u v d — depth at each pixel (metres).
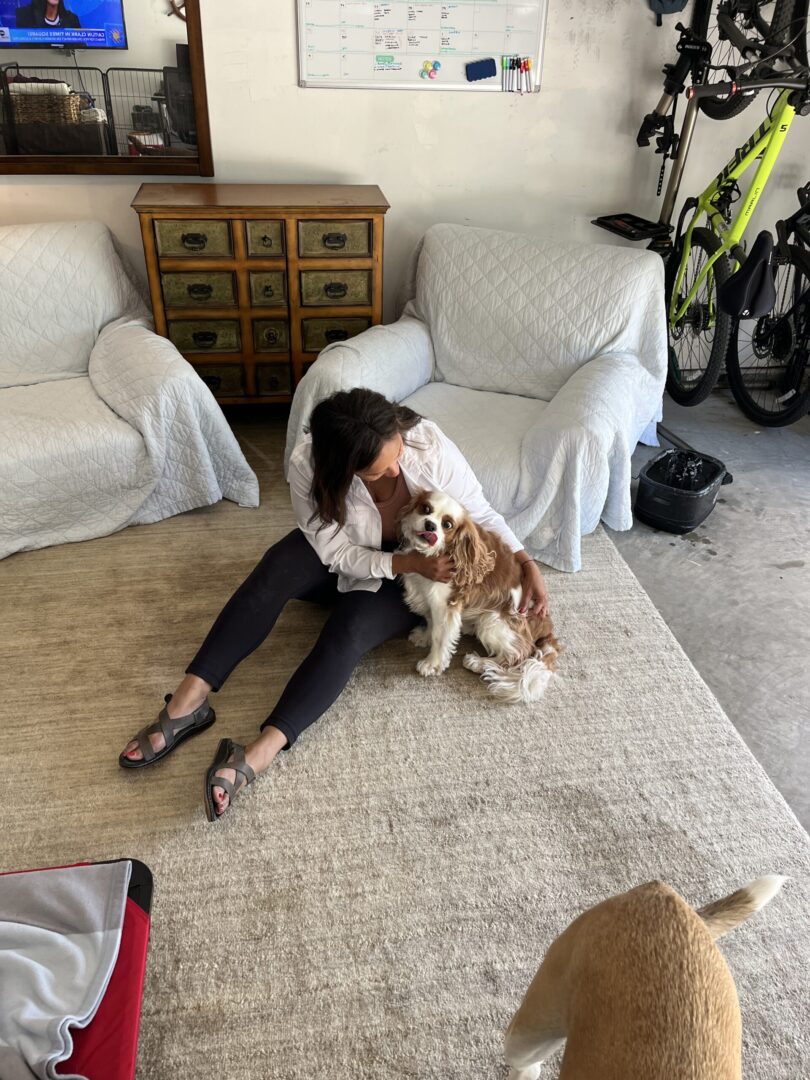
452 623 1.81
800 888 1.47
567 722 1.81
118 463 2.27
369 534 1.75
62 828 1.53
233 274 2.61
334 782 1.64
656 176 3.08
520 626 1.84
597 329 2.43
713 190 2.84
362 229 2.59
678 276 3.01
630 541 2.49
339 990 1.29
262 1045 1.22
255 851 1.50
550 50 2.77
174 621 2.05
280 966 1.32
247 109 2.72
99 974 1.01
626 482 2.32
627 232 2.86
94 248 2.55
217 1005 1.27
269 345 2.77
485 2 2.64
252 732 1.75
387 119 2.81
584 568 2.32
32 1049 0.91
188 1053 1.21
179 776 1.64
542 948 1.36
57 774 1.64
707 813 1.61
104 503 2.34
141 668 1.91
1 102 2.55
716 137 3.03
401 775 1.67
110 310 2.59
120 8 2.47
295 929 1.38
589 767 1.70
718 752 1.75
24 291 2.46
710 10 2.75
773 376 3.46
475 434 2.31
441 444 1.73
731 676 2.00
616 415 2.17
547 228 3.13
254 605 1.71
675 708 1.86
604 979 0.79
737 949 1.37
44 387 2.48
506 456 2.21
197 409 2.30
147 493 2.36
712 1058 0.73
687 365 3.43
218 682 1.70
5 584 2.17
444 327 2.63
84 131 2.63
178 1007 1.26
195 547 2.34
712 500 2.49
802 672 2.02
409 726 1.78
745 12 2.63
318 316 2.74
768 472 2.87
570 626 2.10
